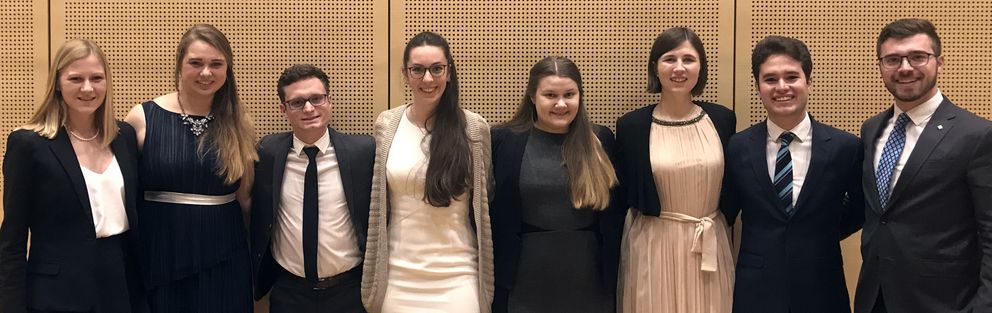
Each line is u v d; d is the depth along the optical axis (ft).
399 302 9.09
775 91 9.07
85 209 8.47
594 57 11.34
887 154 8.65
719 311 9.50
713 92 11.30
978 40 11.21
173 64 11.30
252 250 9.78
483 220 9.30
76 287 8.39
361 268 9.52
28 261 8.56
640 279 9.68
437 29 11.37
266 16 11.32
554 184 9.22
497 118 11.39
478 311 9.21
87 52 8.50
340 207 9.41
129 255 9.18
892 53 8.48
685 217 9.50
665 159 9.51
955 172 8.01
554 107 9.20
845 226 9.89
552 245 9.21
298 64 10.24
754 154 9.33
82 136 8.77
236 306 9.36
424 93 9.11
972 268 8.04
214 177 9.10
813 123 9.41
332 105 11.39
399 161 9.19
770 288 8.95
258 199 9.56
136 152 9.12
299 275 9.36
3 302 8.23
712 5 11.27
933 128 8.25
